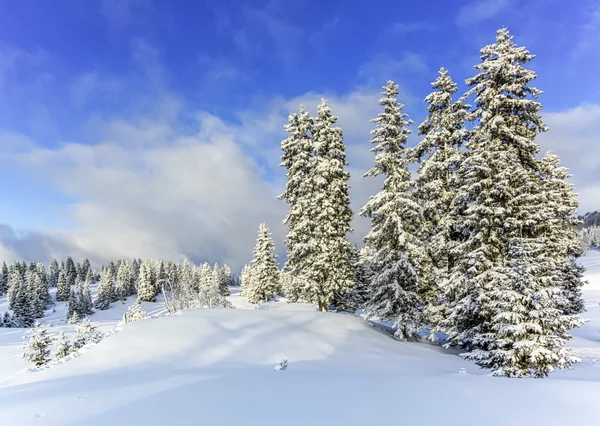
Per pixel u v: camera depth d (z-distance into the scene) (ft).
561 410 21.66
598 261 316.60
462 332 58.80
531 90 63.10
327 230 87.04
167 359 46.26
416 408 22.72
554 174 87.61
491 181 56.18
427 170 72.79
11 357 109.40
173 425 20.52
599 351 63.57
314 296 88.38
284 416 21.74
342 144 94.94
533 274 40.60
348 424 19.98
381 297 73.10
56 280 499.92
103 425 20.94
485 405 23.02
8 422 22.26
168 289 369.91
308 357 50.21
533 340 38.09
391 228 72.49
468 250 60.08
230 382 32.76
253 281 202.49
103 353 48.11
